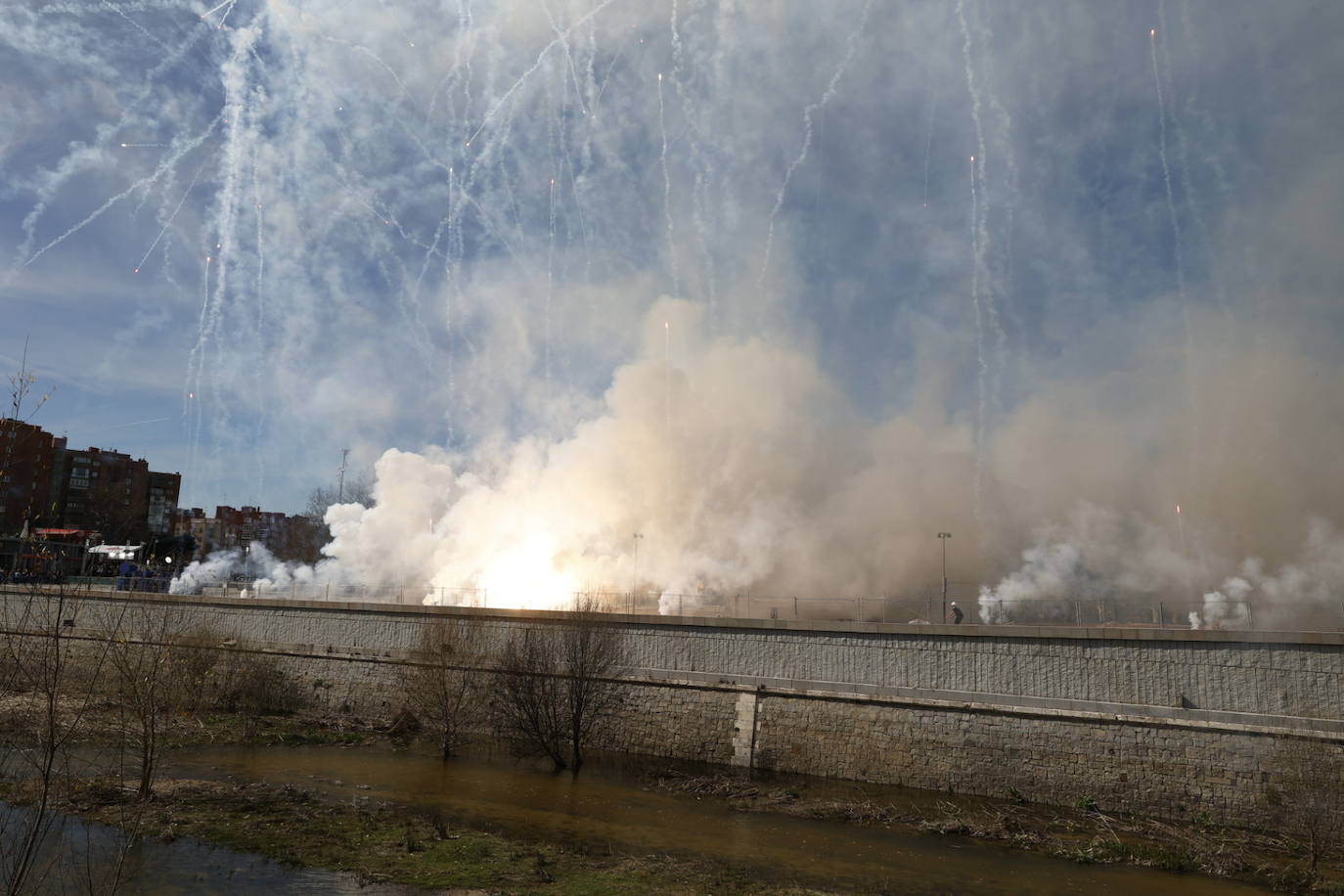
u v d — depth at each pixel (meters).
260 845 28.70
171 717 43.53
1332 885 26.88
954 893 26.67
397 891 25.30
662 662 45.31
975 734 37.22
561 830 32.28
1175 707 33.84
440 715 46.31
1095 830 32.34
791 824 33.81
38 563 23.27
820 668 41.34
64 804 30.50
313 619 55.38
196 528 127.75
